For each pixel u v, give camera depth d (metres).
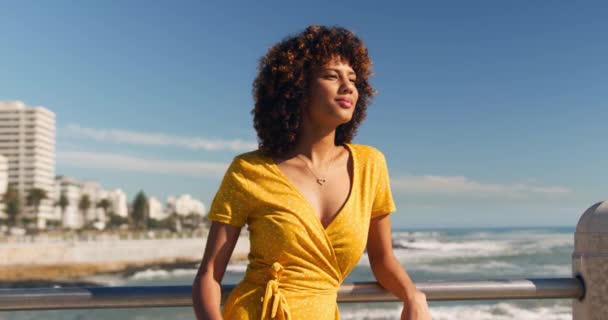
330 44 1.80
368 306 24.98
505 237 142.12
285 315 1.63
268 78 1.82
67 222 145.25
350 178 1.81
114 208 162.75
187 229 137.88
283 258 1.69
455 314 21.14
